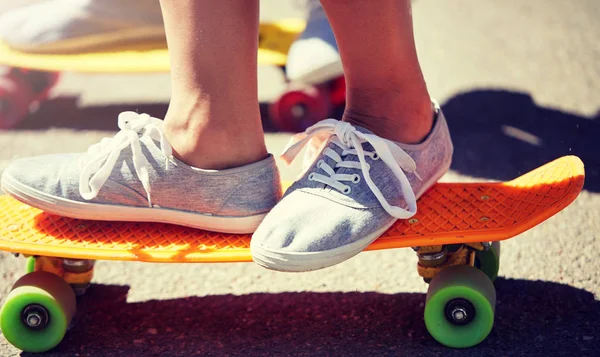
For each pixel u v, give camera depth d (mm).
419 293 991
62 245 900
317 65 1336
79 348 912
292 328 939
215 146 897
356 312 961
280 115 1387
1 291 1010
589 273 1014
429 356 884
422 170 926
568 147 1307
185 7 875
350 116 928
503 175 1234
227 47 879
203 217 909
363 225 876
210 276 1036
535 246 1067
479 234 887
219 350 907
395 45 887
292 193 898
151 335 932
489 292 889
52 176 918
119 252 892
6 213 949
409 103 913
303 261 861
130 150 913
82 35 1377
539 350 887
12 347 915
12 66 1377
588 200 1160
